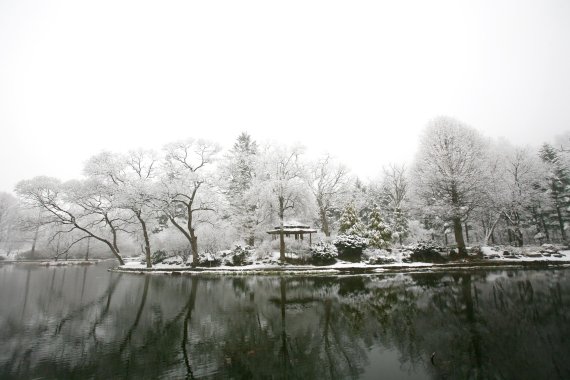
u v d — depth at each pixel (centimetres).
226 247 3731
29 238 5403
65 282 2292
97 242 5306
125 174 3625
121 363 785
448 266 2716
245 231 3681
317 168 4197
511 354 805
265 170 3353
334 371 735
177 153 3406
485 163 3262
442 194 3234
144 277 2659
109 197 3516
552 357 781
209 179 3309
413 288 1808
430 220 4062
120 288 2005
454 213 3056
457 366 745
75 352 860
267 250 3266
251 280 2347
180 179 3288
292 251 3162
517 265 2736
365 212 5347
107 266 3959
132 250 5853
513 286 1766
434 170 3241
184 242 3681
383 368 746
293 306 1430
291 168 3288
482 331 992
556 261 2769
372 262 2833
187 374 721
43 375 709
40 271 3175
